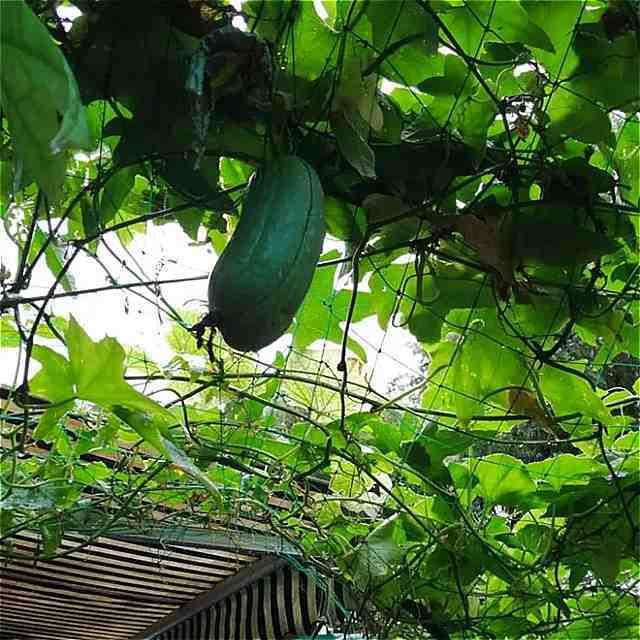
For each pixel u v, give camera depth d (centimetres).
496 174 136
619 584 218
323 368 187
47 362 120
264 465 214
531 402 167
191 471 122
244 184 130
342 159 126
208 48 107
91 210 133
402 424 184
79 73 117
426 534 200
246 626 336
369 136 130
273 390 179
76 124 64
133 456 188
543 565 193
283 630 319
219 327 105
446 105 131
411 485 196
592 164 149
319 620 236
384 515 215
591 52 129
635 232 146
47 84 65
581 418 178
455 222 136
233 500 203
